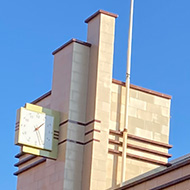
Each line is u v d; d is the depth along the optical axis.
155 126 54.34
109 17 52.75
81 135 50.75
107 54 52.06
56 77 52.88
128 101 52.88
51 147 50.47
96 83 51.19
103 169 50.00
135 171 52.47
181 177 43.06
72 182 49.69
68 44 52.41
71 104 50.94
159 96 55.12
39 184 51.88
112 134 51.94
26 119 50.22
